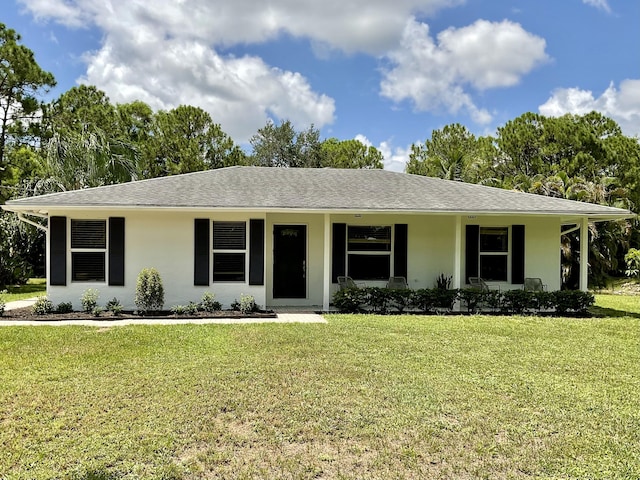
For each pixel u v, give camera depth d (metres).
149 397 5.04
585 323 10.05
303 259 12.83
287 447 3.95
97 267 11.13
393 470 3.59
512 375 6.04
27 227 18.94
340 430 4.29
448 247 13.00
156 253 11.27
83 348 7.22
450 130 32.09
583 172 22.78
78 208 10.38
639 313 12.12
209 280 11.38
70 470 3.50
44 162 19.75
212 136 30.47
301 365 6.34
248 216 11.45
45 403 4.84
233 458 3.74
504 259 13.26
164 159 28.86
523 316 11.02
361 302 11.48
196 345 7.49
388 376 5.90
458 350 7.35
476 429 4.34
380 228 12.98
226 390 5.29
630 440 4.16
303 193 12.21
